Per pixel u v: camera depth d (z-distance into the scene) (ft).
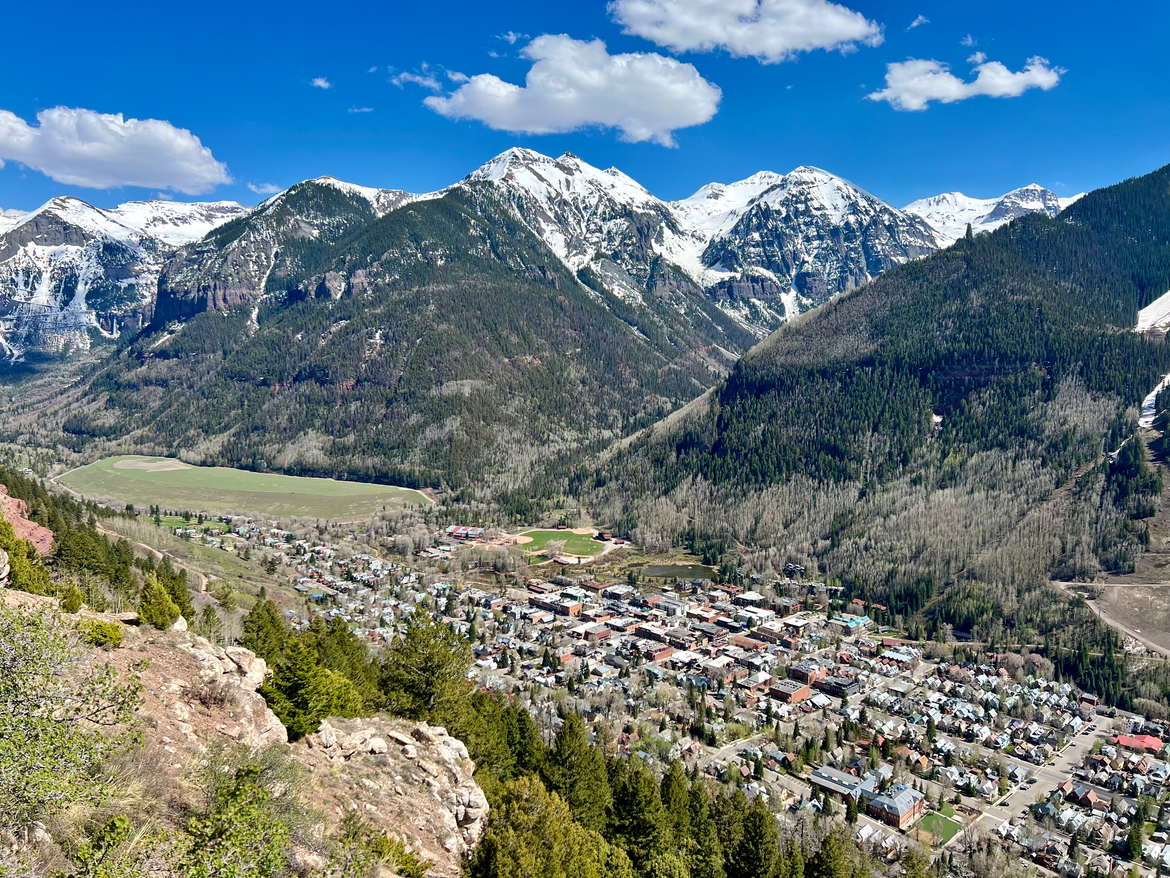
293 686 153.99
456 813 165.68
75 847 81.76
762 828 249.34
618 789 261.44
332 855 111.14
